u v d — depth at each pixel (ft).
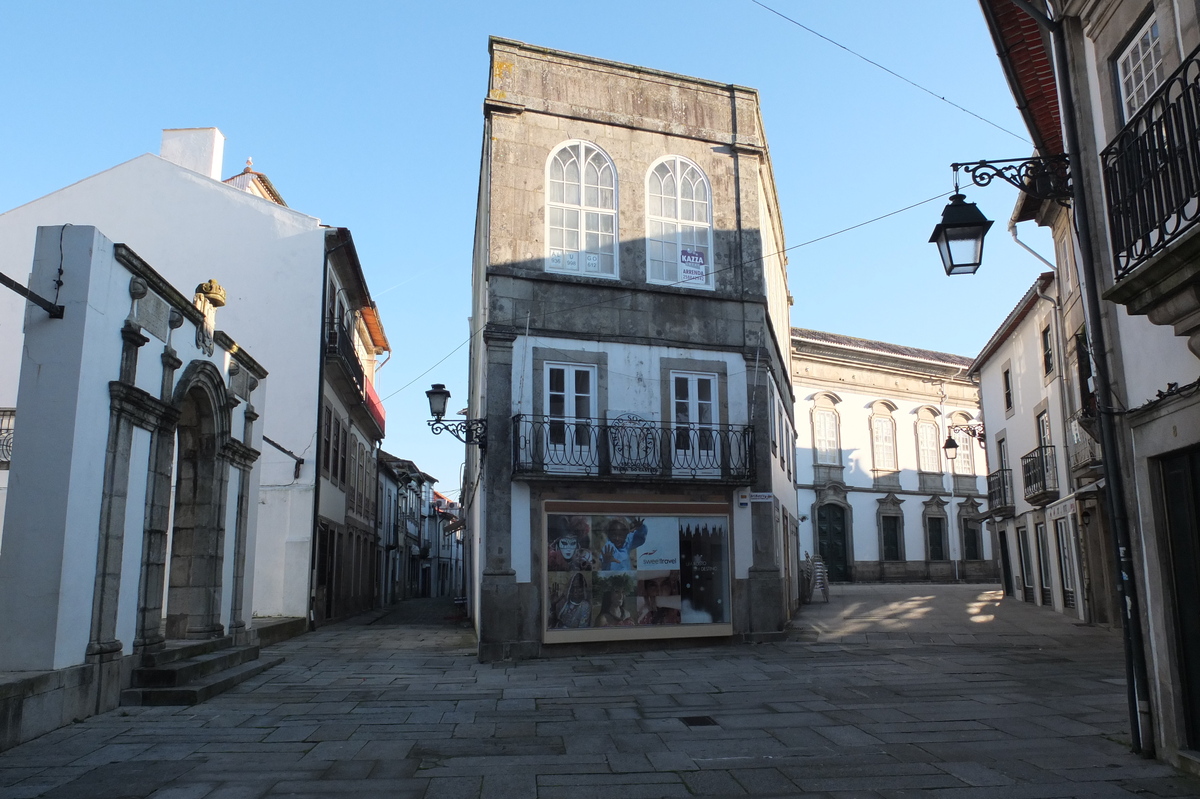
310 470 64.69
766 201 60.75
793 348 107.04
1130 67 22.27
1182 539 20.76
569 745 24.00
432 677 37.65
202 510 38.88
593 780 20.29
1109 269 23.13
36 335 27.20
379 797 18.95
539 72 51.34
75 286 27.55
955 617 58.70
